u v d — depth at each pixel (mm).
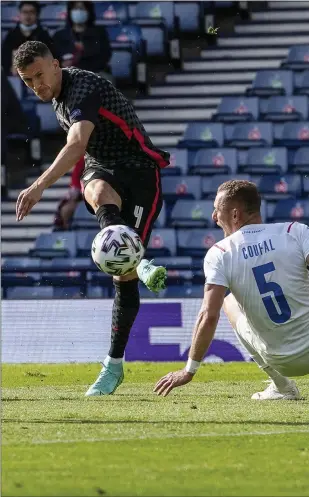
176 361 32438
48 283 42469
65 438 12406
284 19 49625
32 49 17703
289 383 18156
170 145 48156
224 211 15180
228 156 45375
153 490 9336
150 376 26297
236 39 49438
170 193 44812
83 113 17625
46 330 33281
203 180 44906
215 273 14625
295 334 15047
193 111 48562
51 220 46062
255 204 15078
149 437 12531
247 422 14172
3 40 47219
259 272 14719
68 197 44844
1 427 13359
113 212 17844
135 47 48281
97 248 16688
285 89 47875
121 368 19656
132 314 19406
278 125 45906
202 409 16172
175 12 48844
